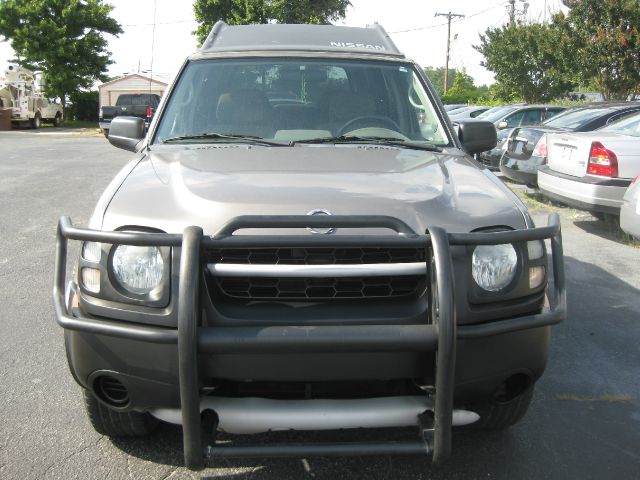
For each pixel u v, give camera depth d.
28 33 34.94
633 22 16.77
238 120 3.84
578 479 2.94
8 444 3.12
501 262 2.54
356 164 3.14
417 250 2.51
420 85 4.15
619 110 9.70
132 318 2.43
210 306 2.38
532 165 9.64
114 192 2.76
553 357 4.32
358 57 4.22
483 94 40.62
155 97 25.94
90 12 36.12
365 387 2.57
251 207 2.56
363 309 2.45
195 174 2.91
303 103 3.96
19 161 15.45
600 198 7.50
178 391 2.44
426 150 3.64
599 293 5.66
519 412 3.07
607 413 3.58
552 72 20.47
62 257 2.61
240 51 4.22
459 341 2.45
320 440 3.15
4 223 7.96
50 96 37.25
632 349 4.47
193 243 2.31
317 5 31.64
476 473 2.98
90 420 3.05
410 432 3.21
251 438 3.18
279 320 2.39
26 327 4.59
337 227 2.36
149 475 2.90
